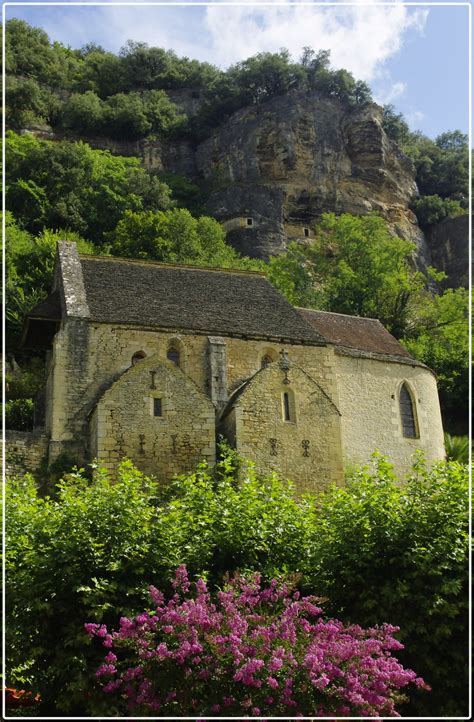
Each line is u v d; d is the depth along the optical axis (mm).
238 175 78625
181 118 94875
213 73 105188
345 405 30875
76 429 26250
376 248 55625
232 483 25000
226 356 29000
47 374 30844
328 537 17641
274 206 70500
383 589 16156
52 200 65312
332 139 77500
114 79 102875
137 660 13727
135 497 17297
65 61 101562
